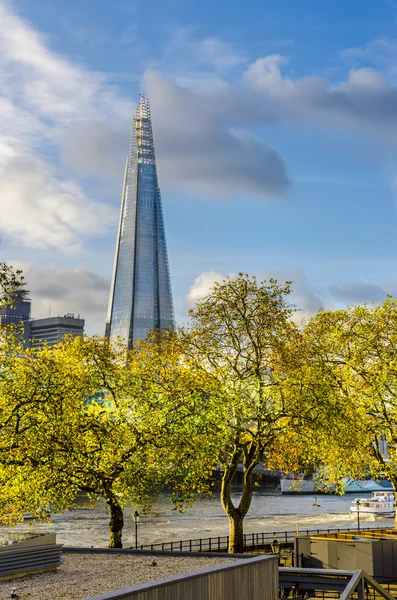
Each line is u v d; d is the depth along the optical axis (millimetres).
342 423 50719
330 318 60750
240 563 22016
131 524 109562
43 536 25359
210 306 50438
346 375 58469
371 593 39188
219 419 46844
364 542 44438
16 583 22562
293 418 48562
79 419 44938
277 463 52656
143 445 45531
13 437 41594
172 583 18203
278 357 49156
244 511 49219
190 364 49688
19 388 42656
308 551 46688
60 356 47438
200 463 46062
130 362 50969
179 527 105500
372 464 58938
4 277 40531
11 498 44188
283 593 27203
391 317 58625
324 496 198125
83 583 22453
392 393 56469
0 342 42875
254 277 50438
